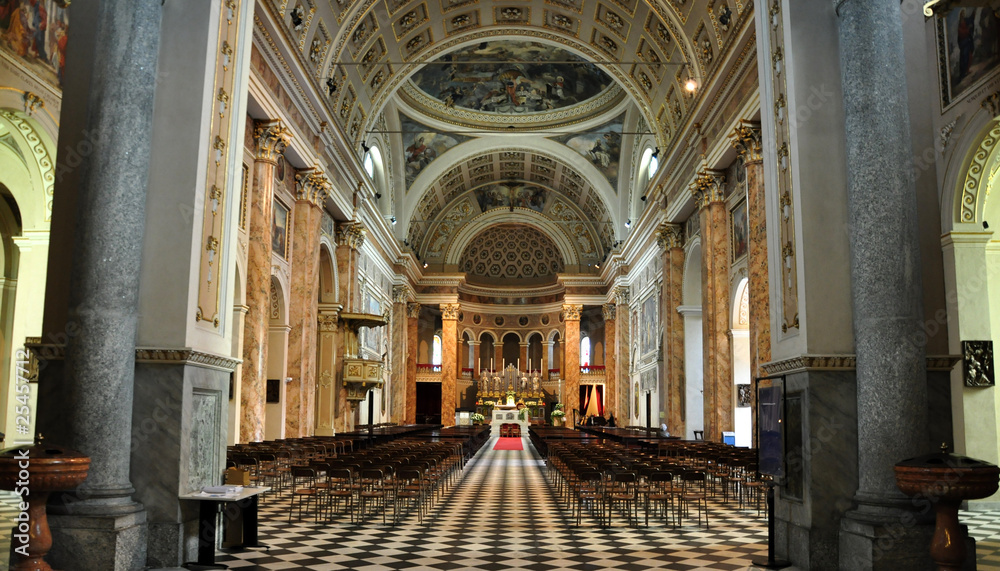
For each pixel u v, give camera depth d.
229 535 8.95
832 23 8.48
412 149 39.03
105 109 7.94
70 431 7.45
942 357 8.24
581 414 46.09
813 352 7.95
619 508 12.49
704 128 21.44
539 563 8.17
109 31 8.08
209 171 8.89
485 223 47.38
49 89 11.99
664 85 25.70
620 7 24.27
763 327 16.38
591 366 49.06
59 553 7.14
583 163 39.38
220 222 9.26
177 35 8.75
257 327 17.31
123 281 7.77
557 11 26.31
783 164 8.80
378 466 11.92
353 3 21.45
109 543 7.17
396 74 27.89
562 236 47.12
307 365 21.19
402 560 8.26
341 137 24.28
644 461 13.66
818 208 8.20
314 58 20.98
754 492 14.32
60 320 8.20
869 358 7.48
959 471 6.24
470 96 36.53
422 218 43.88
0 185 15.60
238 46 9.92
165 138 8.55
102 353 7.58
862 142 7.69
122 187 7.88
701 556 8.60
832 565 7.54
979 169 11.89
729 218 21.14
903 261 7.47
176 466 7.90
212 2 8.85
